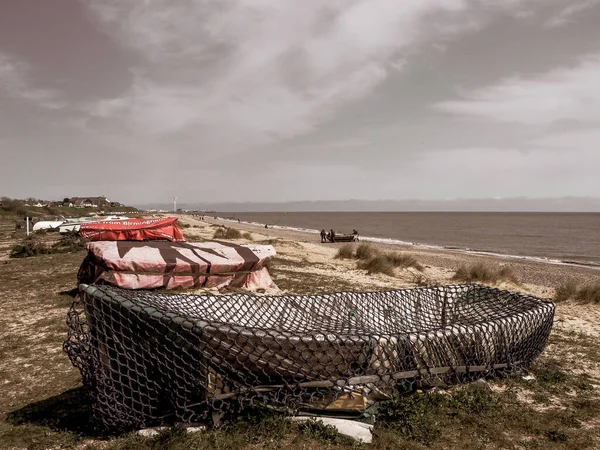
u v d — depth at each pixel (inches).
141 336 151.1
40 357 227.5
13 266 553.3
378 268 590.2
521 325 202.1
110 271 345.4
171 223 724.7
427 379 176.4
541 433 148.8
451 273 645.3
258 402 152.9
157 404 153.3
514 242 1855.3
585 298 437.7
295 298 233.1
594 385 197.0
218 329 147.4
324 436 142.1
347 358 163.8
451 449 137.0
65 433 148.8
